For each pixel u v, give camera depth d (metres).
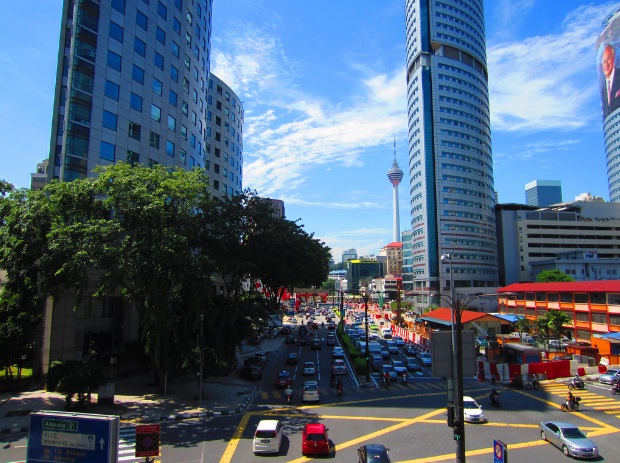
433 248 131.25
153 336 31.23
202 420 27.00
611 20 173.25
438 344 15.12
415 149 141.38
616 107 175.00
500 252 145.25
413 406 30.77
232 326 38.12
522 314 77.56
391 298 187.50
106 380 29.52
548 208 156.88
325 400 33.09
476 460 19.77
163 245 27.94
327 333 84.12
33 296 32.78
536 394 34.53
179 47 53.78
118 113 43.78
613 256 145.00
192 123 56.97
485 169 141.88
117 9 44.69
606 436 23.64
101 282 27.30
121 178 28.80
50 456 14.68
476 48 146.75
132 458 19.84
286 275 46.31
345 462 19.53
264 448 20.50
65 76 41.94
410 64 146.50
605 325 57.81
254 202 44.78
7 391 32.19
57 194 29.42
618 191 174.75
